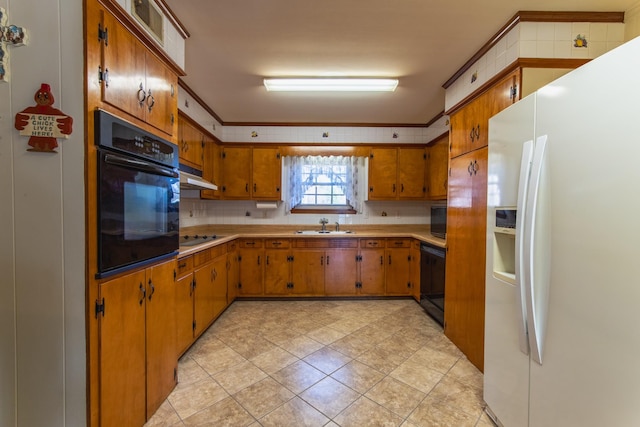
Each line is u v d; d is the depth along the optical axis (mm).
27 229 1127
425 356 2262
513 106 1354
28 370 1143
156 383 1617
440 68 2396
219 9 1692
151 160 1533
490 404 1560
